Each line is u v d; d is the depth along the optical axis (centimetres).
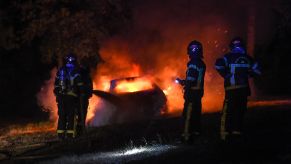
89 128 1548
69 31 2353
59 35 2353
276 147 863
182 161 866
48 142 1328
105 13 2417
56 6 2350
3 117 2509
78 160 1012
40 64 2798
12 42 2541
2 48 2777
